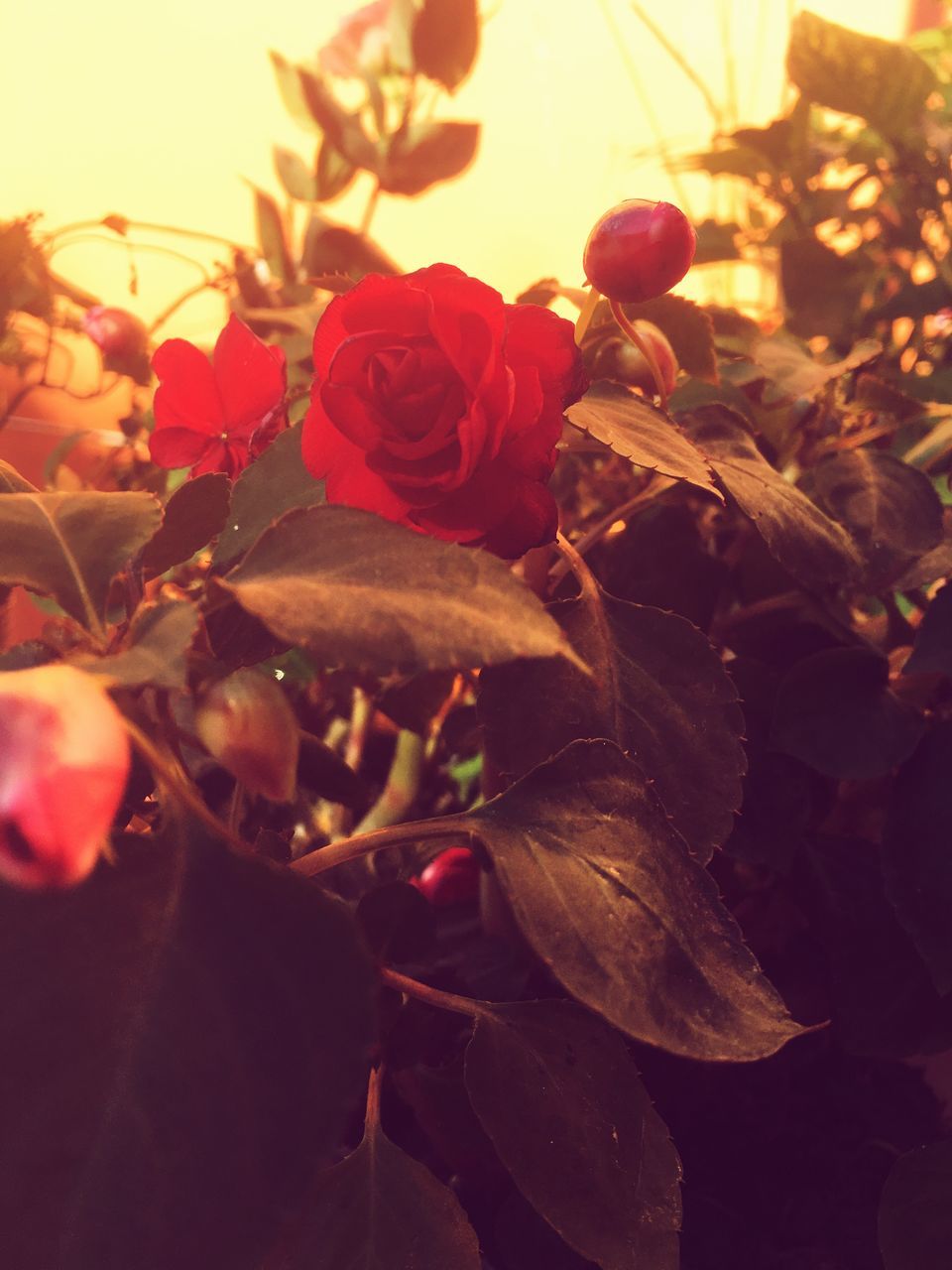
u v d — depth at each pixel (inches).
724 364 10.9
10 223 12.7
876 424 11.8
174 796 5.2
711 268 20.9
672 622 7.4
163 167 16.1
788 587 11.2
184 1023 4.7
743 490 7.5
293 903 4.8
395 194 15.4
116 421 16.3
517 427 6.0
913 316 16.1
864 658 9.0
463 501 6.1
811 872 9.7
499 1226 7.8
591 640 7.4
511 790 6.3
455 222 19.2
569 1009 6.5
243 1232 4.3
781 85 22.1
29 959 4.8
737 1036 5.6
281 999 4.7
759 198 20.1
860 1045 8.8
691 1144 9.4
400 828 6.2
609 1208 6.1
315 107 14.3
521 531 6.3
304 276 15.0
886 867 8.4
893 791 8.7
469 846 6.6
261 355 7.5
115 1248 4.3
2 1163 4.4
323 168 15.6
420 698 10.6
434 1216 6.3
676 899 6.1
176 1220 4.3
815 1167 9.2
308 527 5.3
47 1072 4.6
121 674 4.5
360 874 10.2
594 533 9.3
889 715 8.8
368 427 6.0
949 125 17.3
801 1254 8.5
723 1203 8.9
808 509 8.1
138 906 4.9
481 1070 6.4
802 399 10.6
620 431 7.0
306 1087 4.5
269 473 7.3
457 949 9.5
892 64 14.3
